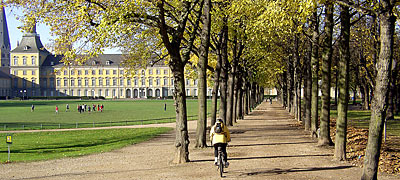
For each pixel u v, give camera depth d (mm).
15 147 22000
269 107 69688
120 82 153750
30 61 153750
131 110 68188
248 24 19578
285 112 52156
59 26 12375
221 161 11078
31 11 12398
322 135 17516
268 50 32906
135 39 20422
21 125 39312
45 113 60812
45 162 15016
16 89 153750
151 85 153375
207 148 17609
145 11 12633
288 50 34438
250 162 13422
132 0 11242
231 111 30250
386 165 12250
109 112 62812
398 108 44906
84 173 12211
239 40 26609
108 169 12898
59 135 29188
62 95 154625
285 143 18922
